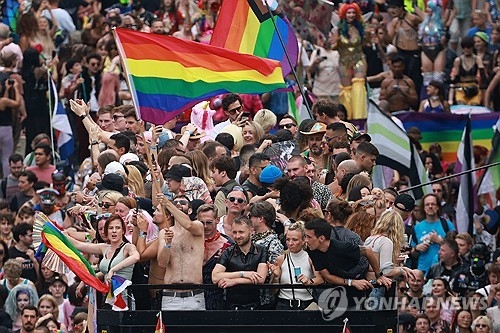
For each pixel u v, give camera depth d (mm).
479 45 70000
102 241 40156
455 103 69688
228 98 51000
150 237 39281
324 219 37031
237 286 36156
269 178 41750
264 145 45688
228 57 43219
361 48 67688
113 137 47938
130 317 36000
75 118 65438
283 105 62844
